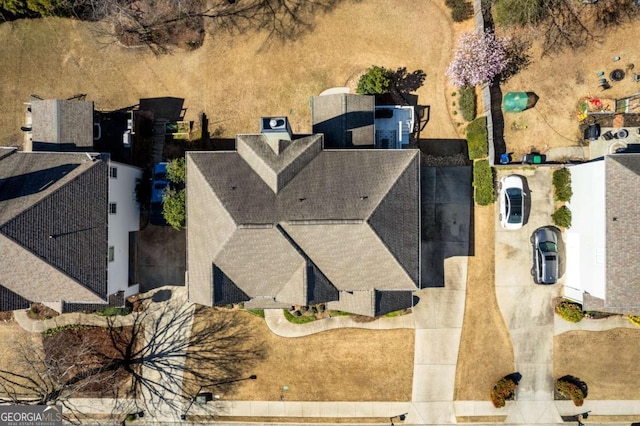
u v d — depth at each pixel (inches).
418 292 1130.0
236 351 1146.7
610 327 1123.3
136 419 1149.7
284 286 957.8
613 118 1090.1
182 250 1130.0
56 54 1131.9
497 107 1104.2
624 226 921.5
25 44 1133.1
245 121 1127.0
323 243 915.4
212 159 960.3
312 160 952.3
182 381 1149.1
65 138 1024.2
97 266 942.4
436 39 1107.3
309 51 1120.2
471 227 1115.9
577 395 1091.3
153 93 1131.3
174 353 1143.0
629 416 1128.8
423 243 1124.5
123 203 1044.5
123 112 1118.4
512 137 1104.8
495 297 1124.5
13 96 1137.4
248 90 1126.4
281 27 1122.0
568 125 1099.9
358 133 1021.2
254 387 1147.3
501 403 1100.5
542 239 1088.8
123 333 1146.0
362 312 991.0
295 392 1146.7
